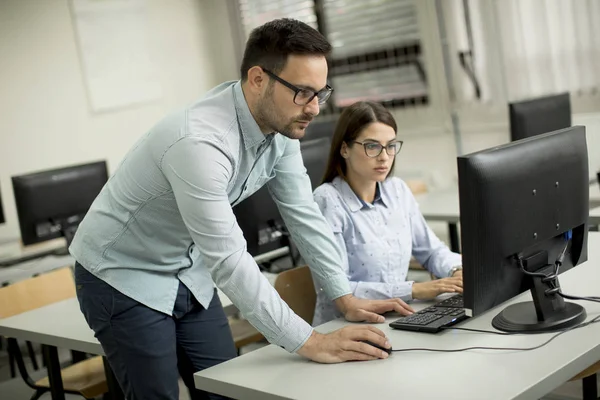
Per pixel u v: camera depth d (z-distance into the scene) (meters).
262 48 1.70
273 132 1.86
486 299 1.71
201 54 6.36
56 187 3.93
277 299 1.73
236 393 1.67
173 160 1.71
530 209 1.75
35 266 3.96
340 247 2.31
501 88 4.89
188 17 6.27
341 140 2.35
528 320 1.80
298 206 2.10
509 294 1.76
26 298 2.96
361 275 2.37
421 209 3.61
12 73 5.27
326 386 1.58
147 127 6.01
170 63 6.14
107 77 5.75
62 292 3.08
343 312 2.08
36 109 5.38
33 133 5.37
